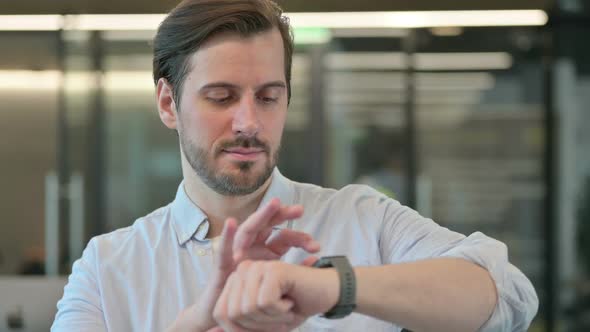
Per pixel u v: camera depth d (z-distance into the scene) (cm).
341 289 112
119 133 609
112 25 565
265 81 142
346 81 604
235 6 142
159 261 161
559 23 602
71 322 158
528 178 616
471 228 616
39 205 605
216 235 161
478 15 545
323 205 167
